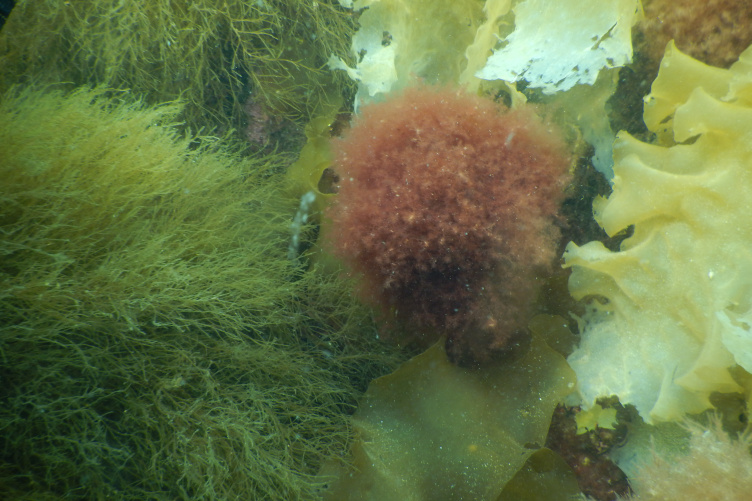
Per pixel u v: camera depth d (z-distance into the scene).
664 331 0.25
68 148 0.27
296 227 0.32
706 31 0.26
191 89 0.35
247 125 0.36
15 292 0.23
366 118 0.31
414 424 0.27
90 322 0.24
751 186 0.23
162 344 0.26
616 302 0.27
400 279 0.28
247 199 0.31
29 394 0.23
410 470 0.26
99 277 0.25
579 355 0.28
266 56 0.35
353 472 0.26
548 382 0.27
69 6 0.32
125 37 0.33
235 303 0.28
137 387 0.26
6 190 0.25
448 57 0.35
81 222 0.26
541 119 0.30
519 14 0.31
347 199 0.29
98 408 0.25
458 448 0.26
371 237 0.28
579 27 0.28
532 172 0.28
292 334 0.30
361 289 0.29
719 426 0.23
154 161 0.29
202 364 0.27
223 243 0.30
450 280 0.28
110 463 0.23
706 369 0.23
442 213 0.27
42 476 0.23
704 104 0.24
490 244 0.27
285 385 0.28
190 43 0.34
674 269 0.25
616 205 0.26
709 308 0.24
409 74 0.34
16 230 0.24
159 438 0.25
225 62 0.36
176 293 0.26
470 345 0.28
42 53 0.34
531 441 0.26
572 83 0.28
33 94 0.30
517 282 0.28
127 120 0.30
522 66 0.30
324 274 0.31
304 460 0.27
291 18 0.35
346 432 0.27
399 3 0.34
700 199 0.24
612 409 0.27
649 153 0.26
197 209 0.30
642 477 0.24
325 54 0.36
